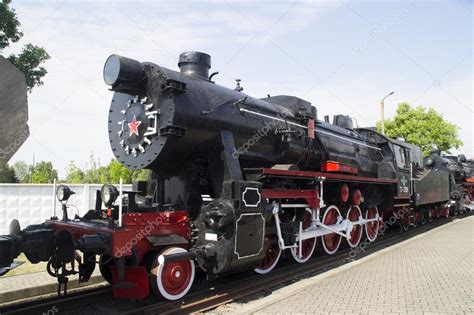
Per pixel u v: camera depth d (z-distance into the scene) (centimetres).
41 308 536
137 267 521
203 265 560
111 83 588
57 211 1142
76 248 468
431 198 1595
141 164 597
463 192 2289
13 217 1078
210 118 616
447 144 3306
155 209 587
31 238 477
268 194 684
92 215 625
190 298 563
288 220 789
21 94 242
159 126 582
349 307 520
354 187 1009
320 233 848
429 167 1930
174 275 541
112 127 665
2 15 922
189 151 609
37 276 715
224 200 575
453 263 812
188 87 606
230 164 609
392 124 3397
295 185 818
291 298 563
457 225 1634
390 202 1180
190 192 633
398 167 1292
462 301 544
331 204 940
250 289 614
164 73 582
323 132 934
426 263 814
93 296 582
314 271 769
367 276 698
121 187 506
